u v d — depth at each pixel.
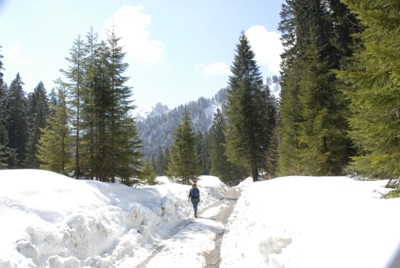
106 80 21.03
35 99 71.38
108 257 8.66
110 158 20.92
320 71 20.38
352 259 3.53
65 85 21.61
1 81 29.89
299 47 27.41
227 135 40.66
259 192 12.07
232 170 60.72
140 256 9.62
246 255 6.95
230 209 19.84
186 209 18.17
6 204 7.59
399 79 7.32
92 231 8.64
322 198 7.65
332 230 4.68
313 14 25.30
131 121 21.78
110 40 22.20
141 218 12.02
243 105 38.50
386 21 7.69
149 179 28.38
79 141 21.70
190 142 39.06
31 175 9.91
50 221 7.82
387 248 3.39
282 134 29.12
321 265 3.73
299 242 4.82
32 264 6.25
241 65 41.72
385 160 8.01
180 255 9.52
